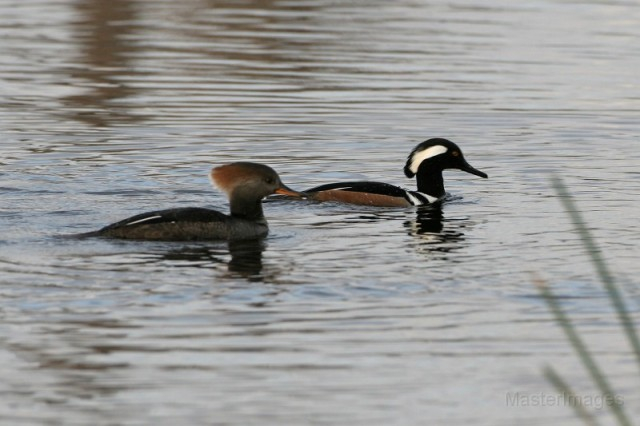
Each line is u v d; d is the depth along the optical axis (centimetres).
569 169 1931
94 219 1568
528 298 1228
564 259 1381
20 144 2033
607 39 3044
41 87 2498
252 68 2695
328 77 2617
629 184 1817
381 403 979
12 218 1552
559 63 2777
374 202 1712
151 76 2614
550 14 3375
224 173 1516
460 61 2784
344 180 1866
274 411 956
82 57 2795
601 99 2455
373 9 3456
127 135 2116
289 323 1144
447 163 1773
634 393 1011
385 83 2566
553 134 2180
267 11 3403
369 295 1232
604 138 2153
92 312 1159
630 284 1274
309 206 1697
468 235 1513
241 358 1060
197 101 2392
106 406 960
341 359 1062
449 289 1258
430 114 2316
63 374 1018
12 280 1250
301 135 2147
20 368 1028
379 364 1055
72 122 2206
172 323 1134
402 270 1327
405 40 3012
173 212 1454
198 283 1258
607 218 1600
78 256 1352
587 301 1220
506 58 2819
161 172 1867
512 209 1678
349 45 2948
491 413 968
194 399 976
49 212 1597
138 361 1047
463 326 1147
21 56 2795
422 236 1509
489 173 1912
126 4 3503
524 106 2391
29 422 931
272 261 1358
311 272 1313
